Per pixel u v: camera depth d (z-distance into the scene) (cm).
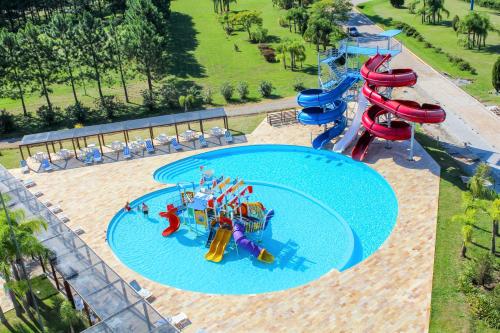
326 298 3300
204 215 4244
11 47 6600
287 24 10638
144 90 7500
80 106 6944
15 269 3344
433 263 3538
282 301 3306
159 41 7206
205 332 3072
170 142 5981
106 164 5572
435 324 3003
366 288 3359
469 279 3306
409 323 3028
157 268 3862
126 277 3672
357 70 5856
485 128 5756
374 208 4444
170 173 5334
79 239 3559
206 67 8638
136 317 2806
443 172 4778
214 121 6569
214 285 3631
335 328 3039
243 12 10062
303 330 3047
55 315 3394
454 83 7225
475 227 3903
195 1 13125
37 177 5384
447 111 6269
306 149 5578
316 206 4569
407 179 4728
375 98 5050
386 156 5200
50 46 6788
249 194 4828
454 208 4191
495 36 9406
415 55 8481
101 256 3953
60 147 5884
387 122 5372
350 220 4300
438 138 5550
